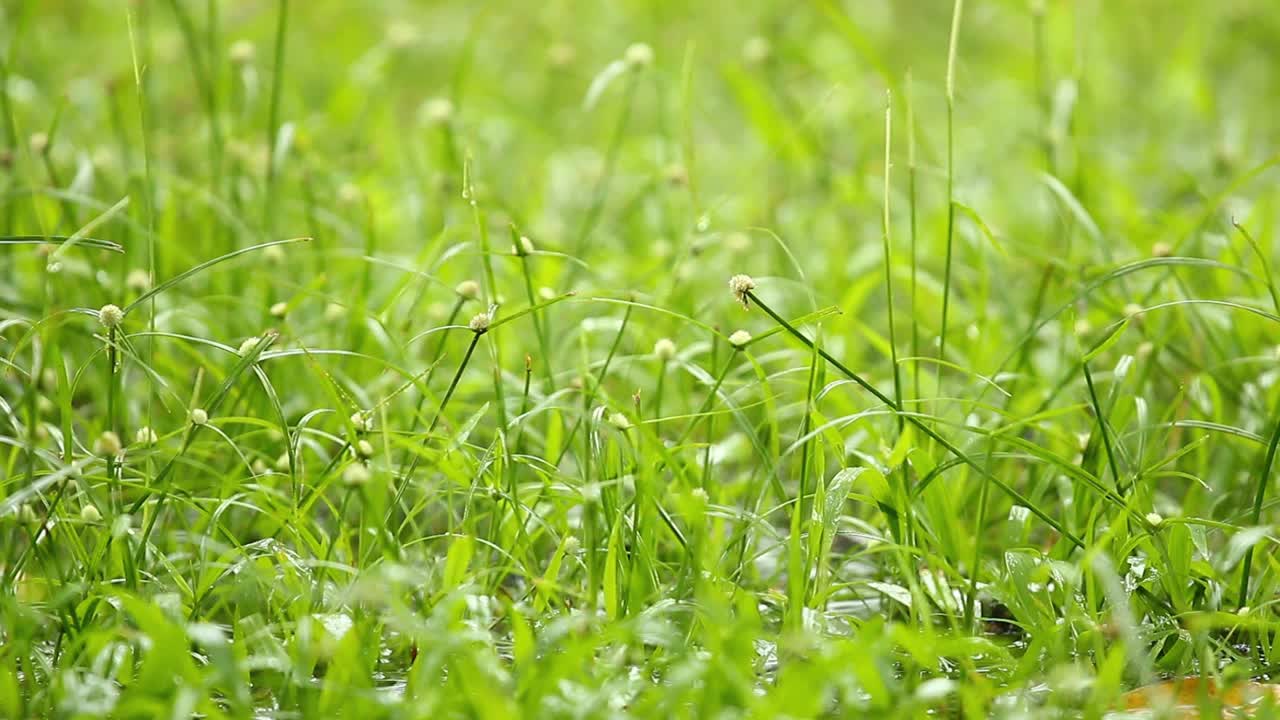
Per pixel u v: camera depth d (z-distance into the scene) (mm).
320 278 4203
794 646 2551
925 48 9062
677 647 2641
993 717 2736
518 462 3652
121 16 8875
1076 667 2777
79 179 4754
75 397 4488
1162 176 6645
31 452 3109
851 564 3730
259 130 6562
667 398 4480
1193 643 2951
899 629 2578
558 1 9250
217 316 4824
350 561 3160
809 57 7855
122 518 2934
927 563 3229
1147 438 3975
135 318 4359
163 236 4992
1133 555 3316
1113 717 2729
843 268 5465
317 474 3750
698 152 7219
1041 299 4207
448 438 3238
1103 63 8281
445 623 2715
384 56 6934
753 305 5062
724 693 2551
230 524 3658
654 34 8586
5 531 3564
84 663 2883
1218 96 8133
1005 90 7949
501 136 6797
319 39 8961
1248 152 7098
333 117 6781
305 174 5184
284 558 2996
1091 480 3107
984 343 4422
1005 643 3252
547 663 2566
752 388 4344
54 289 4734
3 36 7887
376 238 5684
